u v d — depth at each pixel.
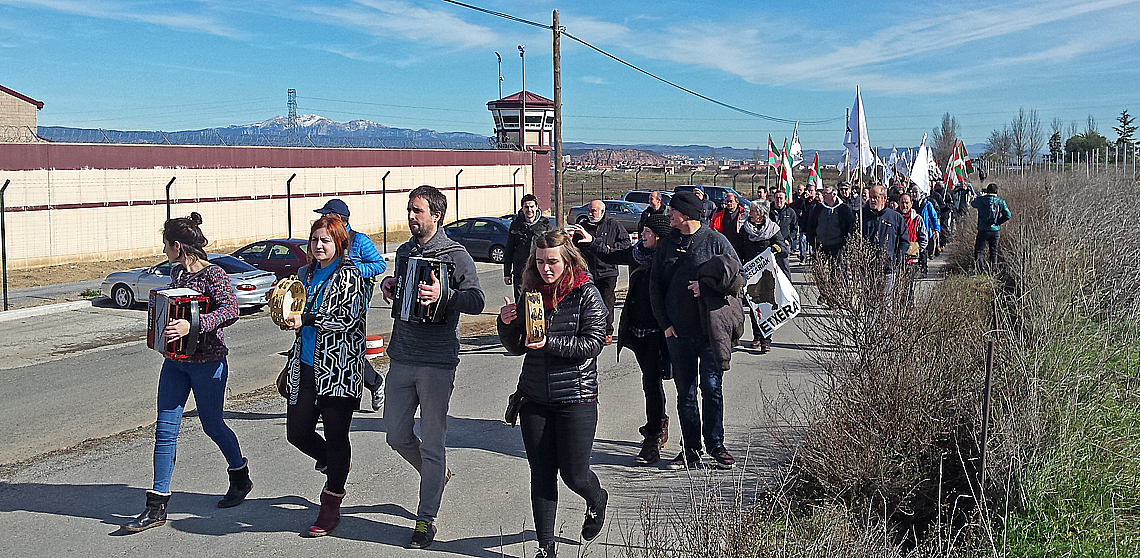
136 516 5.31
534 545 4.84
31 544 4.89
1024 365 5.38
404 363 4.84
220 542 4.92
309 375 4.93
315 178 32.94
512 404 4.61
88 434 7.32
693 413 5.90
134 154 26.34
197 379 5.18
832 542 3.79
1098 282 8.15
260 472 6.13
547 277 4.46
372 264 5.11
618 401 7.91
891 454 4.97
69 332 13.48
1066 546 4.36
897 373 5.14
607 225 8.26
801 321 11.20
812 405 5.84
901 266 6.57
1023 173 30.75
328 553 4.76
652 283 5.93
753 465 5.85
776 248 9.00
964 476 4.96
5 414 8.06
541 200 45.59
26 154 23.34
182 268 5.29
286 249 18.41
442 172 38.94
